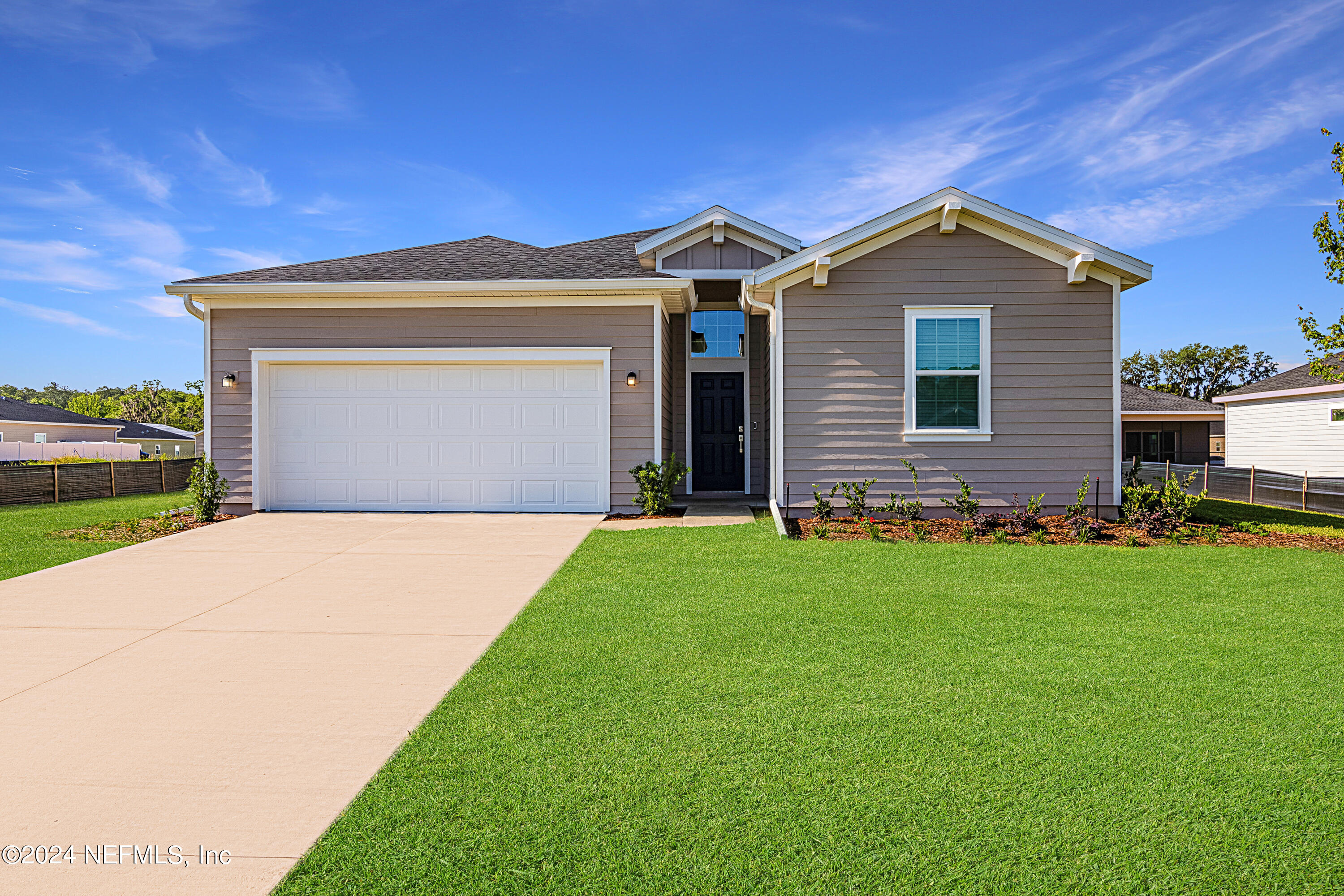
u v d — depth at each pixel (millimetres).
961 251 9844
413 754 3141
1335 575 6594
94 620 5473
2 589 6457
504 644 4703
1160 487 13820
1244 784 2807
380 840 2477
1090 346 9750
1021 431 9844
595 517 10578
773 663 4250
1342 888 2188
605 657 4406
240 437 11188
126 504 13969
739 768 2961
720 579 6469
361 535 9141
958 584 6254
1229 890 2189
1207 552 7730
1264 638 4699
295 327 11148
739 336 13680
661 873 2273
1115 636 4746
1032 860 2342
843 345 9922
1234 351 51344
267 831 2557
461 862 2348
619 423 11008
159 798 2801
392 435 11219
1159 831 2492
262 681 4148
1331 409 19688
